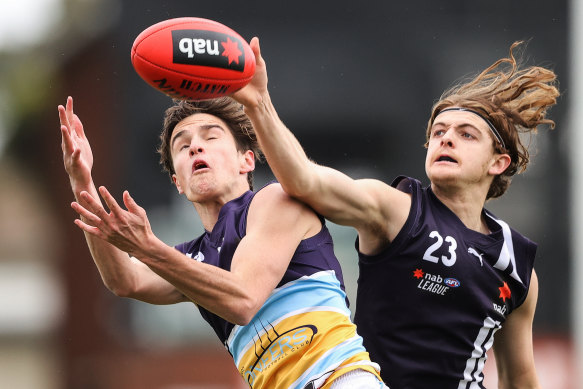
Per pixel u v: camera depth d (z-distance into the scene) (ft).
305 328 50.93
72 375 140.26
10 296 211.20
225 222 52.65
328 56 148.36
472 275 57.00
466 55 147.33
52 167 156.97
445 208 57.88
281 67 148.05
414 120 147.84
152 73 46.37
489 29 146.92
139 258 45.24
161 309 141.90
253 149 55.57
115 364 139.44
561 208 144.25
